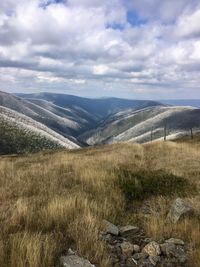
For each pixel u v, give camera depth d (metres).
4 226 6.11
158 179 11.49
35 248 4.78
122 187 10.42
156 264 5.07
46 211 6.98
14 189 9.85
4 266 4.53
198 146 27.97
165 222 7.01
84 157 20.39
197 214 7.58
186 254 5.36
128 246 5.53
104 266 4.80
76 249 5.38
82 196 8.70
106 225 6.55
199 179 12.09
